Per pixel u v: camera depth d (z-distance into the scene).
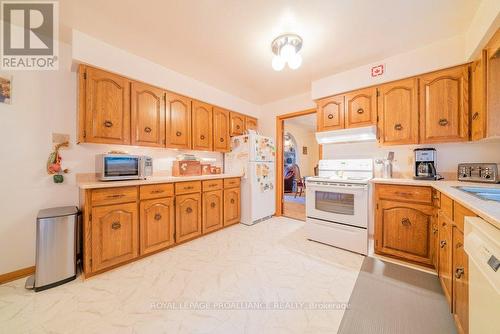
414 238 1.92
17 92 1.82
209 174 3.16
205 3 1.51
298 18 1.66
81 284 1.67
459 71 1.91
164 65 2.48
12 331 1.21
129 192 2.00
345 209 2.31
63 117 2.04
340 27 1.77
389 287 1.62
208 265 1.97
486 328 0.70
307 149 7.62
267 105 4.02
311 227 2.55
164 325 1.25
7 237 1.78
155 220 2.20
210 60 2.35
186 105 2.82
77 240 1.80
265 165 3.54
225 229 3.05
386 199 2.08
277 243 2.50
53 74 1.99
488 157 1.96
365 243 2.15
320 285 1.65
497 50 1.47
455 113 1.93
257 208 3.35
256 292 1.57
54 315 1.33
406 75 2.14
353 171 2.64
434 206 1.79
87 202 1.74
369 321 1.28
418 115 2.11
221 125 3.35
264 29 1.81
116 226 1.91
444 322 1.26
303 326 1.24
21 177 1.84
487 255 0.69
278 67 1.94
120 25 1.76
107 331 1.21
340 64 2.41
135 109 2.28
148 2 1.50
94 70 1.98
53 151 1.98
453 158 2.10
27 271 1.84
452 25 1.74
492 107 1.57
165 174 2.86
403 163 2.39
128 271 1.87
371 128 2.25
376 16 1.63
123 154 2.10
